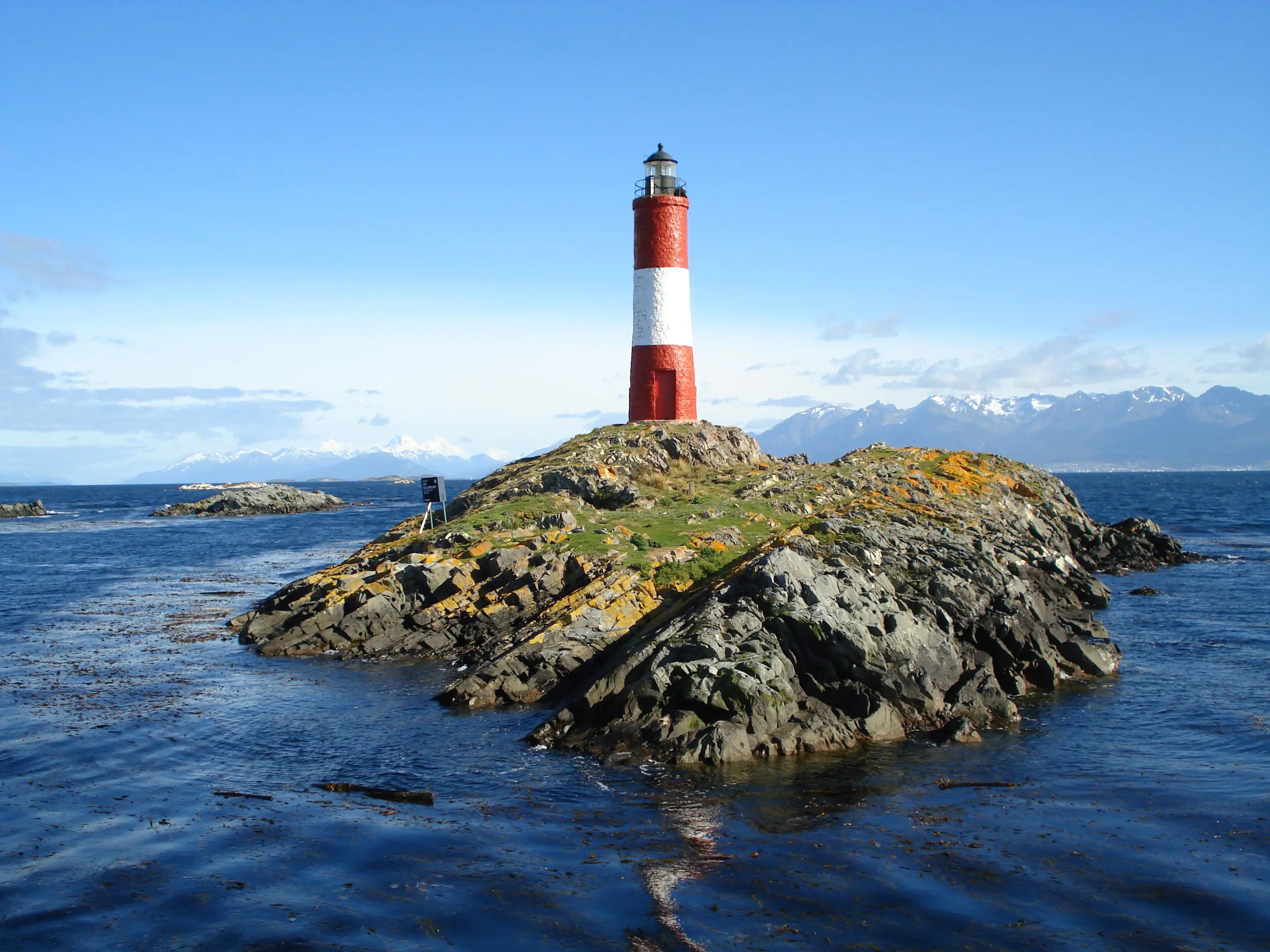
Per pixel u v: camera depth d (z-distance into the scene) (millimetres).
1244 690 30484
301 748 25703
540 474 53469
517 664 30516
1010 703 27547
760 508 47906
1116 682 31609
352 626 37656
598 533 41281
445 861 18625
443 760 24578
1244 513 117562
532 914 16594
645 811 21078
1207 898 17031
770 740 24609
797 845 19281
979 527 50750
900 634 27750
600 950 15523
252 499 148500
